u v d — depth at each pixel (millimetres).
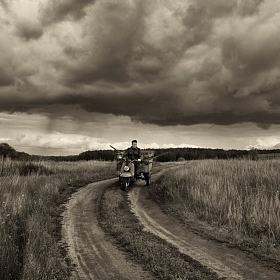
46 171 21500
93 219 10469
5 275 5648
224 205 11242
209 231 9211
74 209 11773
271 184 13625
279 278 6035
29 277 5457
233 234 8820
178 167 28328
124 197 14258
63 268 6301
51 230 8852
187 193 14039
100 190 15859
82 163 31578
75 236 8633
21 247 7215
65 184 16594
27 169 20438
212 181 14172
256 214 9734
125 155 17703
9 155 27922
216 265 6672
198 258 7074
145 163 17719
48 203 11969
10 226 8156
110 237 8586
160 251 7281
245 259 7031
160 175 22656
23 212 9844
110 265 6648
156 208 12297
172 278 5848
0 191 11969
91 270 6387
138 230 9109
